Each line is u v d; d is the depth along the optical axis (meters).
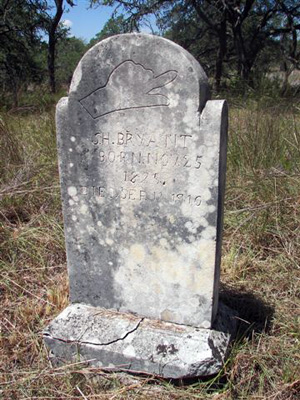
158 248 2.43
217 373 2.25
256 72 7.94
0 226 3.79
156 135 2.26
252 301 2.96
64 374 2.32
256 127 4.88
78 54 33.47
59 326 2.52
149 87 2.20
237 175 4.56
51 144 5.54
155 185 2.34
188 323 2.47
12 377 2.37
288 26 17.69
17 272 3.39
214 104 2.13
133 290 2.56
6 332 2.76
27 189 4.37
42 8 18.09
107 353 2.37
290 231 3.60
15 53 19.38
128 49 2.19
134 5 15.84
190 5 17.20
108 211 2.49
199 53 22.03
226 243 3.64
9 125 5.73
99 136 2.38
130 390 2.27
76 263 2.66
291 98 6.12
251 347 2.49
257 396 2.20
